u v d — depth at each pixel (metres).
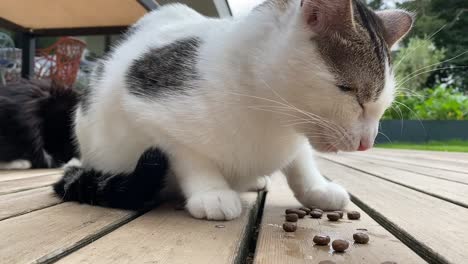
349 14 0.25
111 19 0.70
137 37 0.34
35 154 0.53
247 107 0.27
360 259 0.19
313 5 0.25
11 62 0.88
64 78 0.85
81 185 0.29
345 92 0.26
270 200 0.35
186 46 0.29
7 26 0.70
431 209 0.30
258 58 0.26
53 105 0.53
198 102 0.27
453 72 1.87
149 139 0.29
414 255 0.20
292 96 0.26
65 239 0.20
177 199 0.32
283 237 0.22
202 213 0.25
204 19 0.33
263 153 0.29
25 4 0.62
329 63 0.25
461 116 1.54
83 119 0.35
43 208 0.28
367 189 0.40
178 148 0.28
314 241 0.21
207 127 0.27
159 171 0.28
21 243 0.19
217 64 0.27
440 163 0.75
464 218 0.27
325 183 0.33
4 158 0.52
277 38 0.26
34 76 0.75
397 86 0.30
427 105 1.54
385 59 0.27
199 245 0.20
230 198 0.26
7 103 0.52
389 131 1.47
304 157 0.32
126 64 0.31
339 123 0.26
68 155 0.52
